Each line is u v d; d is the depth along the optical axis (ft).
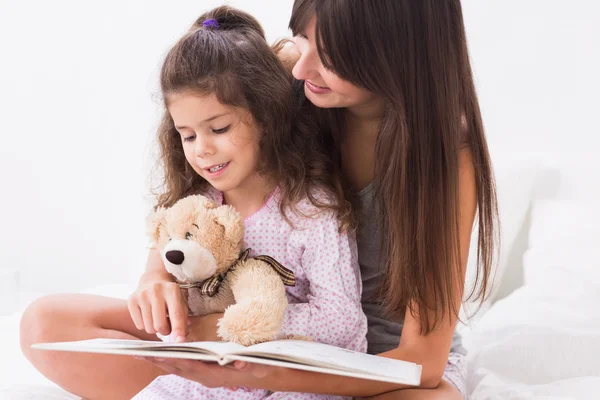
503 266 6.35
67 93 7.61
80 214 7.72
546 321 5.20
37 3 7.53
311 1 3.65
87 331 4.18
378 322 4.35
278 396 3.75
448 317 3.95
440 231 3.85
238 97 3.82
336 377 3.68
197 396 3.78
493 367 4.82
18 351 4.88
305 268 4.00
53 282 7.73
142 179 7.52
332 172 4.17
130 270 7.66
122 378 4.12
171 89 3.83
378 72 3.66
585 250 6.08
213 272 3.68
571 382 4.38
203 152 3.81
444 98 3.80
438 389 3.91
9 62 7.61
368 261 4.32
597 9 7.00
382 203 4.13
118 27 7.51
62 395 4.24
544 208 6.70
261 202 4.13
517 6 7.19
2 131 7.68
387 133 3.85
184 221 3.70
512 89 7.31
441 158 3.83
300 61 3.75
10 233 7.72
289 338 3.67
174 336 3.55
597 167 6.91
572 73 7.14
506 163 6.88
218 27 4.11
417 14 3.70
